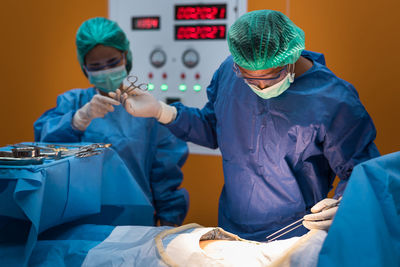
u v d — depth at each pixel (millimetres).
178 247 928
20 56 2396
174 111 1482
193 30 2098
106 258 944
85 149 1261
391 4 1882
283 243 949
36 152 1098
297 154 1267
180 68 2137
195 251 904
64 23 2316
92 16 2271
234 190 1380
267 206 1333
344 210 736
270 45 1091
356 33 1937
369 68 1944
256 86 1179
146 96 1438
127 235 1090
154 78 2180
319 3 1961
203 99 2133
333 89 1231
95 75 1467
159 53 2146
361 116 1198
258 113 1291
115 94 1430
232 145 1348
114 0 2180
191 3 2088
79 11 2285
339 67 1977
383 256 692
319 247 853
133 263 919
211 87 1490
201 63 2109
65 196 1139
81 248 1040
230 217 1440
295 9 1989
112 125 1669
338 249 711
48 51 2357
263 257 906
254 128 1300
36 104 2414
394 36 1895
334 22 1954
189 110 1485
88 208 1242
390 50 1908
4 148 1227
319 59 1371
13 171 992
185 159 1852
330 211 959
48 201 1075
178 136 1507
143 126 1705
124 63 1530
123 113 1687
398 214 770
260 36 1093
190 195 2279
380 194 774
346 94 1221
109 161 1386
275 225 1341
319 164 1331
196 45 2100
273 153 1284
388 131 1958
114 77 1478
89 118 1481
